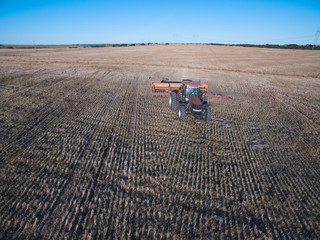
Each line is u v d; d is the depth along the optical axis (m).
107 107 10.19
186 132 7.60
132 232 3.53
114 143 6.48
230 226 3.77
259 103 12.16
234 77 21.58
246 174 5.29
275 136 7.62
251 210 4.16
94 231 3.50
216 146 6.67
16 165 5.14
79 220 3.69
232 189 4.73
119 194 4.35
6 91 12.05
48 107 9.69
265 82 19.33
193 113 8.05
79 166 5.24
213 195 4.50
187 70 25.12
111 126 7.86
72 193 4.32
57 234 3.41
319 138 7.51
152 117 9.02
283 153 6.41
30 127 7.39
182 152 6.16
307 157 6.22
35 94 11.77
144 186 4.62
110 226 3.60
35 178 4.71
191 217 3.90
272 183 4.99
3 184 4.47
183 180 4.89
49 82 15.18
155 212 3.95
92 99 11.47
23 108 9.34
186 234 3.54
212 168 5.46
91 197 4.25
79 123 8.01
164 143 6.65
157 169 5.26
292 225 3.87
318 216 4.09
